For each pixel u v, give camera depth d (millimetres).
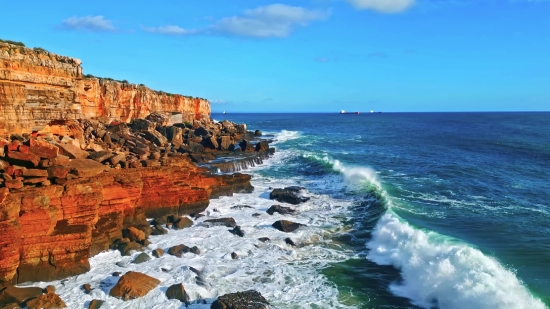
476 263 15648
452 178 34219
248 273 17562
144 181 24031
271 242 20906
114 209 20875
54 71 24891
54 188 17312
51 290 15711
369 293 15844
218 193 29578
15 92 22031
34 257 16672
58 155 19797
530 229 21203
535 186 31172
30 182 17422
